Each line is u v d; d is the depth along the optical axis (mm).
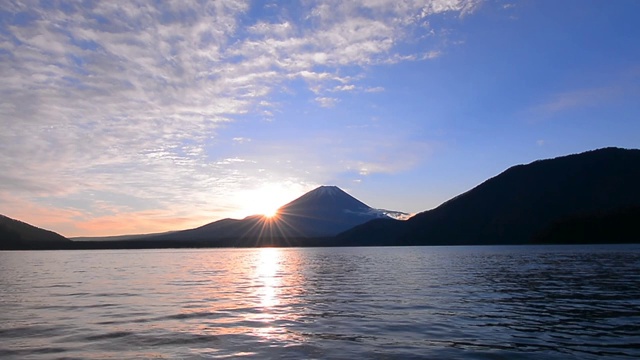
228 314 26672
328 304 30500
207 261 110812
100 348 18438
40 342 19562
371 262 92312
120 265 90250
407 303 30359
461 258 98812
